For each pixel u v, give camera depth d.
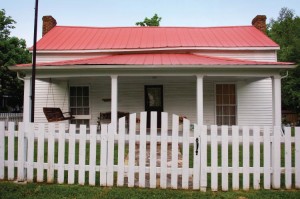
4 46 23.05
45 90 14.27
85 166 4.64
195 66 9.55
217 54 14.29
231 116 13.96
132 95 14.34
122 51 14.20
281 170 4.50
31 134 4.78
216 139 4.45
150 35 16.31
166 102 14.26
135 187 4.57
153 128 4.50
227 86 14.02
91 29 17.31
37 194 4.18
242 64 9.49
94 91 14.27
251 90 13.89
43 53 14.42
